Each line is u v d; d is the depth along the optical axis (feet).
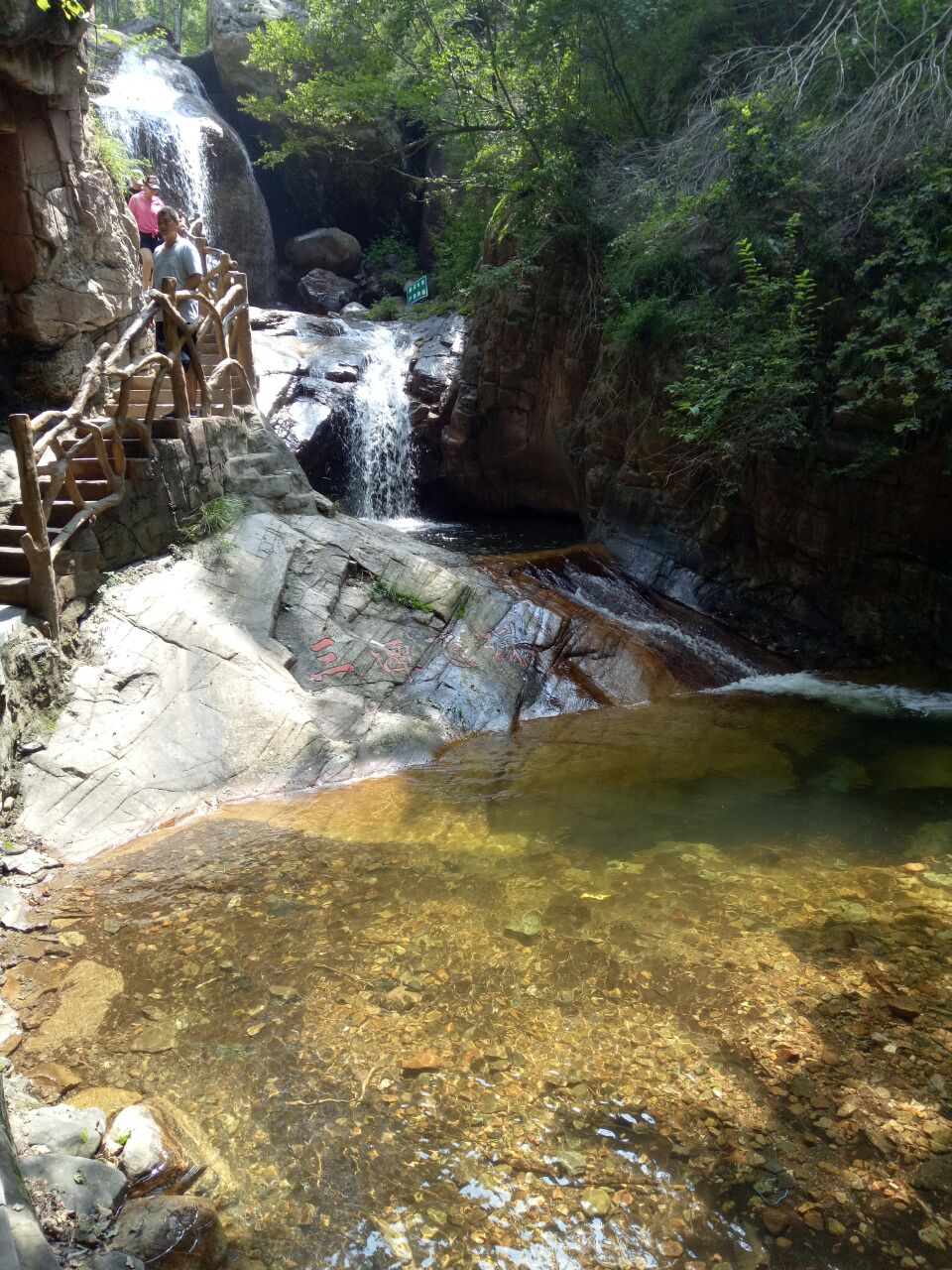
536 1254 8.83
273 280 67.41
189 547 24.85
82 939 14.19
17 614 19.03
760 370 27.45
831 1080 11.09
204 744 20.03
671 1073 11.20
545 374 38.99
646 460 33.55
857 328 26.76
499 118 43.45
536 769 21.25
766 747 22.58
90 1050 11.68
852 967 13.35
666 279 31.24
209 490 26.25
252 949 13.88
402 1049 11.65
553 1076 11.15
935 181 24.66
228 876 16.15
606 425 35.14
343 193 71.51
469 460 42.88
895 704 25.75
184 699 20.63
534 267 36.14
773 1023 12.10
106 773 18.40
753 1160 9.91
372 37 46.96
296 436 39.01
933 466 26.99
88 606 21.58
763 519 30.53
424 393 44.65
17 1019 12.28
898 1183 9.61
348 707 22.61
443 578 27.61
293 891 15.61
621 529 35.35
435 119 47.37
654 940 14.05
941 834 17.72
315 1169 9.81
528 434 40.57
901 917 14.75
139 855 16.96
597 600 31.32
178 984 13.02
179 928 14.46
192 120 60.49
